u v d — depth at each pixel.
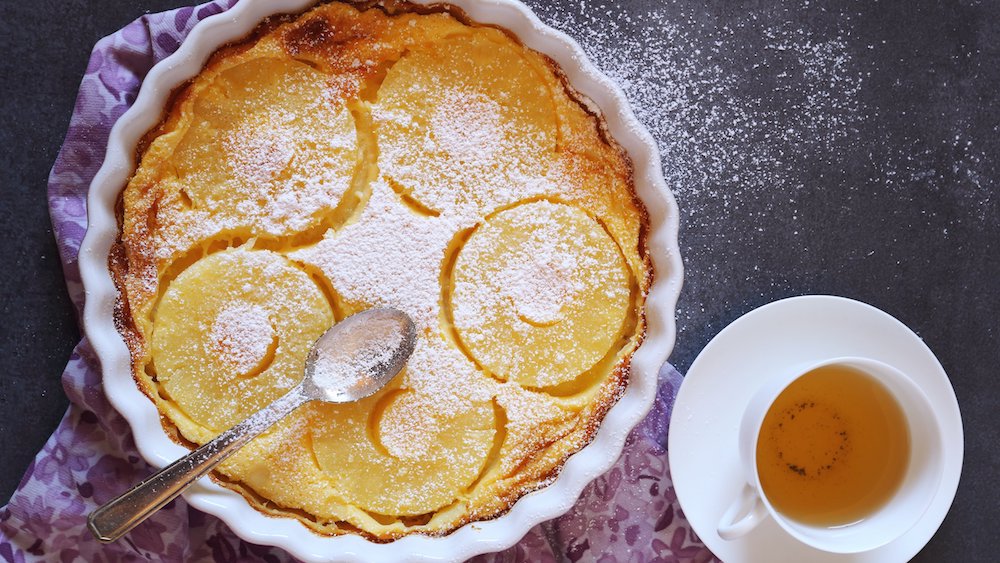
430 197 0.66
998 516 0.75
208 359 0.65
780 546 0.71
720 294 0.74
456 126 0.66
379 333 0.65
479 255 0.66
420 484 0.65
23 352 0.71
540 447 0.65
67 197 0.71
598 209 0.66
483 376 0.66
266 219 0.65
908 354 0.72
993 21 0.75
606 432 0.65
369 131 0.66
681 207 0.74
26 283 0.71
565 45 0.65
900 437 0.71
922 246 0.75
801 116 0.75
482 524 0.65
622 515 0.73
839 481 0.71
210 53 0.65
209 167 0.65
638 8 0.74
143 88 0.64
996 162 0.75
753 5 0.74
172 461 0.64
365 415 0.65
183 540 0.70
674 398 0.73
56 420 0.71
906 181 0.75
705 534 0.71
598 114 0.67
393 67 0.66
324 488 0.65
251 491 0.65
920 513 0.69
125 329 0.65
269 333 0.65
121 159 0.64
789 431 0.72
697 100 0.74
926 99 0.75
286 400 0.63
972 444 0.75
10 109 0.71
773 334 0.71
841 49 0.75
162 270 0.65
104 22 0.72
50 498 0.69
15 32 0.71
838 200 0.75
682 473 0.70
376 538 0.65
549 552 0.72
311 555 0.64
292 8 0.65
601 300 0.66
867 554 0.72
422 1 0.66
